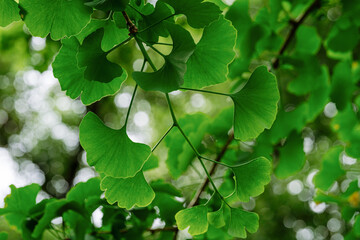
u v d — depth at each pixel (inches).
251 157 47.6
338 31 52.1
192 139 46.3
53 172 232.5
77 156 223.5
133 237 43.0
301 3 51.4
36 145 236.1
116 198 36.2
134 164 35.4
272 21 49.8
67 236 42.4
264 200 176.2
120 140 35.5
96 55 35.1
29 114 230.1
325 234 181.5
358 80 58.1
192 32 91.1
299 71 52.3
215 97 166.9
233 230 37.7
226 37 35.5
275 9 49.8
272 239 173.3
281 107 49.8
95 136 35.4
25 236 41.4
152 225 44.3
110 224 42.9
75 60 35.9
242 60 49.4
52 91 213.8
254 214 37.4
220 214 37.6
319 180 50.3
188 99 180.2
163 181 44.0
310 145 169.8
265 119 35.8
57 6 34.8
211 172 46.4
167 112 185.5
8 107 227.1
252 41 47.9
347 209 46.9
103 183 36.0
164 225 44.5
